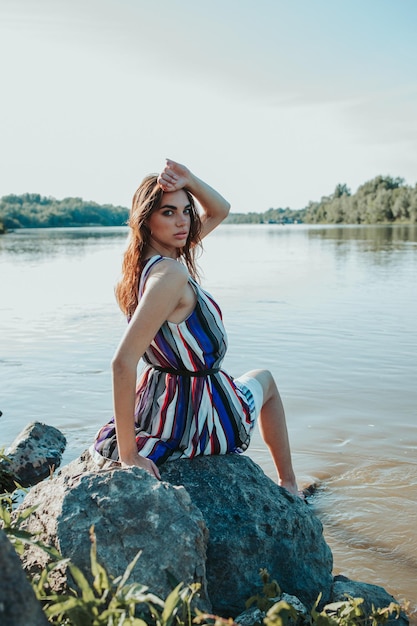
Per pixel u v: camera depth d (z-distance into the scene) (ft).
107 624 7.09
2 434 18.48
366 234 182.39
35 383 23.68
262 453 17.39
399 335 31.89
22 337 32.24
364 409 20.61
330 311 39.40
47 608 7.72
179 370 11.11
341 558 12.18
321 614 8.48
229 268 70.69
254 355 27.84
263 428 13.20
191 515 9.13
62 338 31.91
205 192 12.42
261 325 34.76
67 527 8.66
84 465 10.93
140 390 11.38
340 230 237.86
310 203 518.78
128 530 8.63
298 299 44.91
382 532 13.12
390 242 127.95
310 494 14.76
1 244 149.59
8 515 9.19
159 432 11.00
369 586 10.51
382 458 16.78
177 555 8.57
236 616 9.61
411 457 16.87
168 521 8.76
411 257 84.33
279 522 10.36
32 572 8.78
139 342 10.14
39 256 100.27
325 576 10.69
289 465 13.44
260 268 70.38
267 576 9.29
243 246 124.16
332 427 19.02
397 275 60.29
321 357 27.43
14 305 43.91
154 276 10.53
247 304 42.60
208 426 11.13
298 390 22.65
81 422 19.62
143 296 10.40
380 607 10.14
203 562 8.86
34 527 9.18
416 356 27.53
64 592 8.32
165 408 11.01
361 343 30.09
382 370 25.31
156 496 8.91
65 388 23.06
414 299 44.27
